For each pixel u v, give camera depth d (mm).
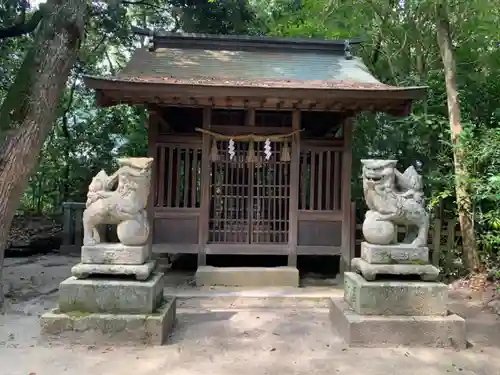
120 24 12406
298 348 4414
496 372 3893
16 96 5746
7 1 9133
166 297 5211
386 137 9609
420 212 4883
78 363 3928
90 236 4809
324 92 6391
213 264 8398
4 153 5605
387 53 10422
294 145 7254
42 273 7699
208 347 4406
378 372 3855
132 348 4312
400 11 9797
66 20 5902
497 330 5133
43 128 5816
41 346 4293
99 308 4496
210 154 7184
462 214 7430
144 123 12086
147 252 4973
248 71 7348
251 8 13195
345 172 7344
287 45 8281
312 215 7309
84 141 13289
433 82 8961
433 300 4645
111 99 6688
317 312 5754
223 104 6844
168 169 7234
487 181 6852
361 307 4598
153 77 6586
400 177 5023
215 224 7277
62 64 5898
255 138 7172
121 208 4695
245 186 7297
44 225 12523
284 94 6395
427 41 9820
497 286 6660
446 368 3957
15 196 5742
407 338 4469
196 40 8133
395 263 4801
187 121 9438
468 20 9039
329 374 3809
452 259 7719
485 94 8734
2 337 4543
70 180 13109
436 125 8250
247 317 5461
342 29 11023
